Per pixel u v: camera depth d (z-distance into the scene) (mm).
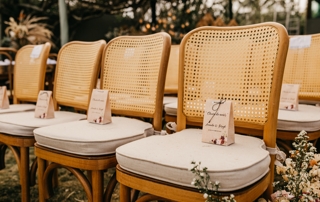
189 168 990
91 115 1656
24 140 1677
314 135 1641
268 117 1311
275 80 1297
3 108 2252
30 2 6707
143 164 1086
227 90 1456
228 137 1215
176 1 7055
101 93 1652
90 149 1330
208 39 1528
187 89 1538
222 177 963
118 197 2037
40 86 2342
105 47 1943
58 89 2219
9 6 6520
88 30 7453
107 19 7645
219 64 1484
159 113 1643
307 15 8188
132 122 1675
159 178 1063
